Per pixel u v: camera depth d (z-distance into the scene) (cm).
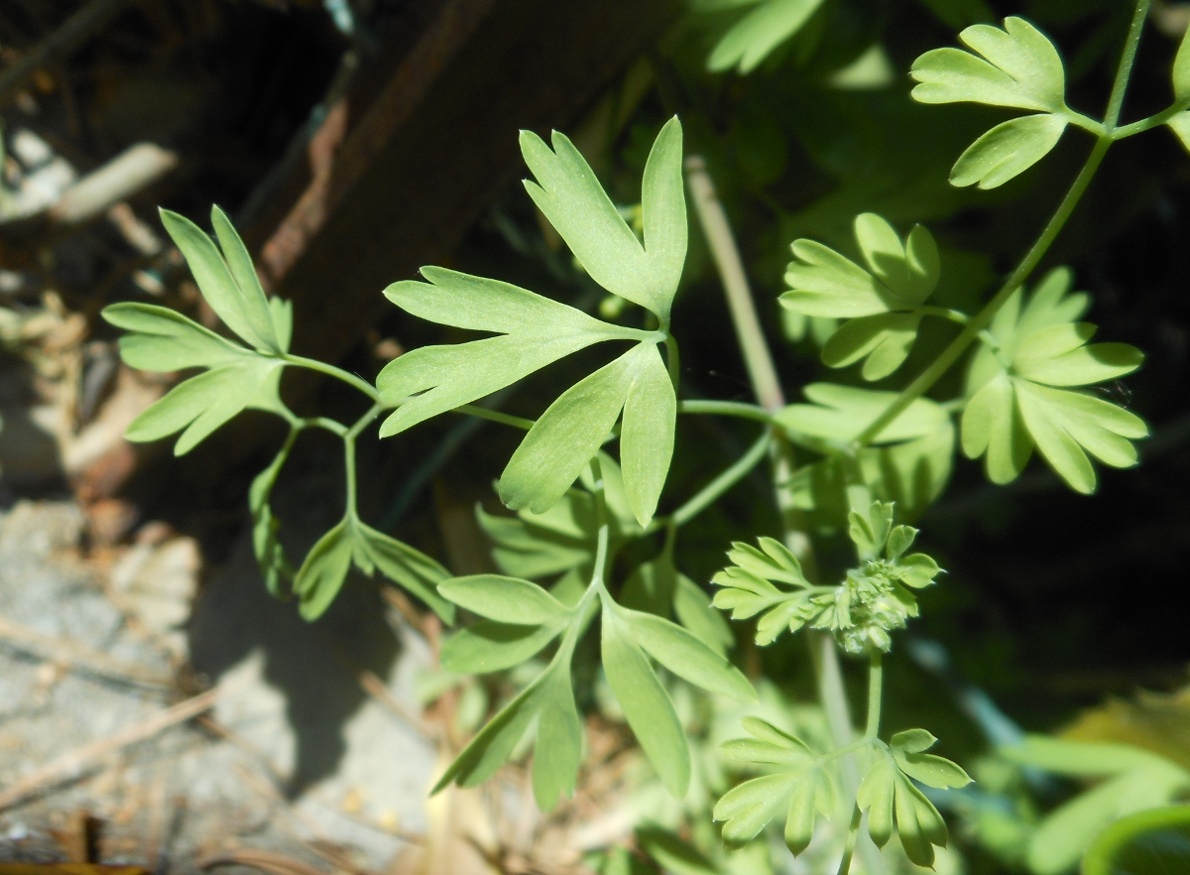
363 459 20
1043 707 20
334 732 18
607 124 15
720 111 16
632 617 11
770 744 10
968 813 17
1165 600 22
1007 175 10
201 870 15
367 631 19
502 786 18
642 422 10
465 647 11
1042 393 11
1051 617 22
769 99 16
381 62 15
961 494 21
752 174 16
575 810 18
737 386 19
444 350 9
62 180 20
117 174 18
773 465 14
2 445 19
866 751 10
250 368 11
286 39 19
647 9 13
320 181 15
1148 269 21
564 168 10
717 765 17
